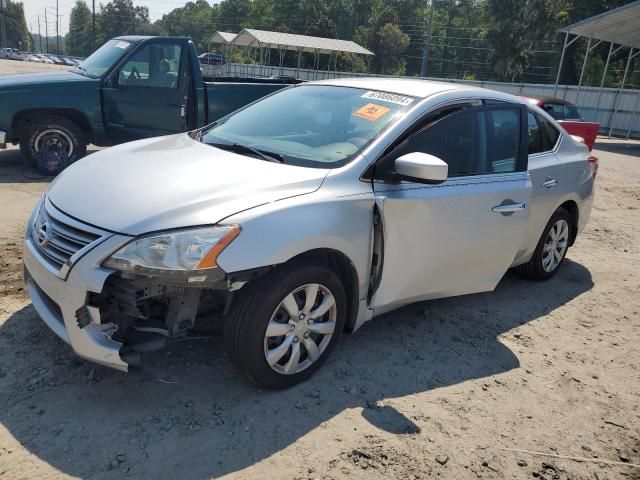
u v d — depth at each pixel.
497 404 3.37
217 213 2.84
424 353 3.86
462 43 81.62
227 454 2.70
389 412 3.15
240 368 3.05
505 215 4.08
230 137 3.98
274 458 2.70
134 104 7.79
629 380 3.83
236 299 2.96
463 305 4.74
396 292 3.60
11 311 3.78
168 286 2.87
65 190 3.20
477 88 4.39
